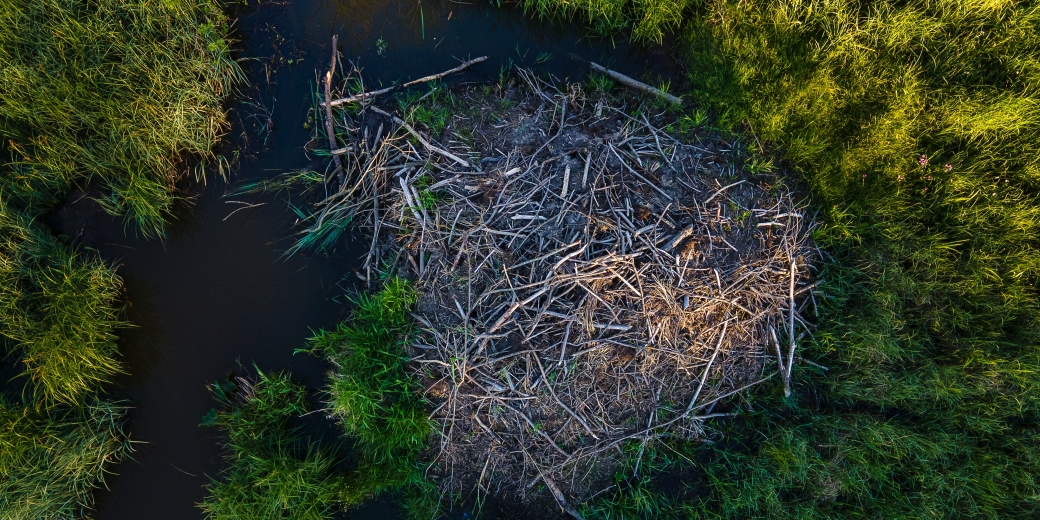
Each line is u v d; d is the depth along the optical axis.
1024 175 3.76
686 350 3.72
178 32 3.77
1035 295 3.78
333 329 3.93
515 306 3.54
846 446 3.83
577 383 3.66
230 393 3.93
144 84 3.81
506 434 3.74
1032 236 3.73
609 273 3.57
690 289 3.63
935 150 3.87
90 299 3.79
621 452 3.83
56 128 3.78
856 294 3.91
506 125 3.83
